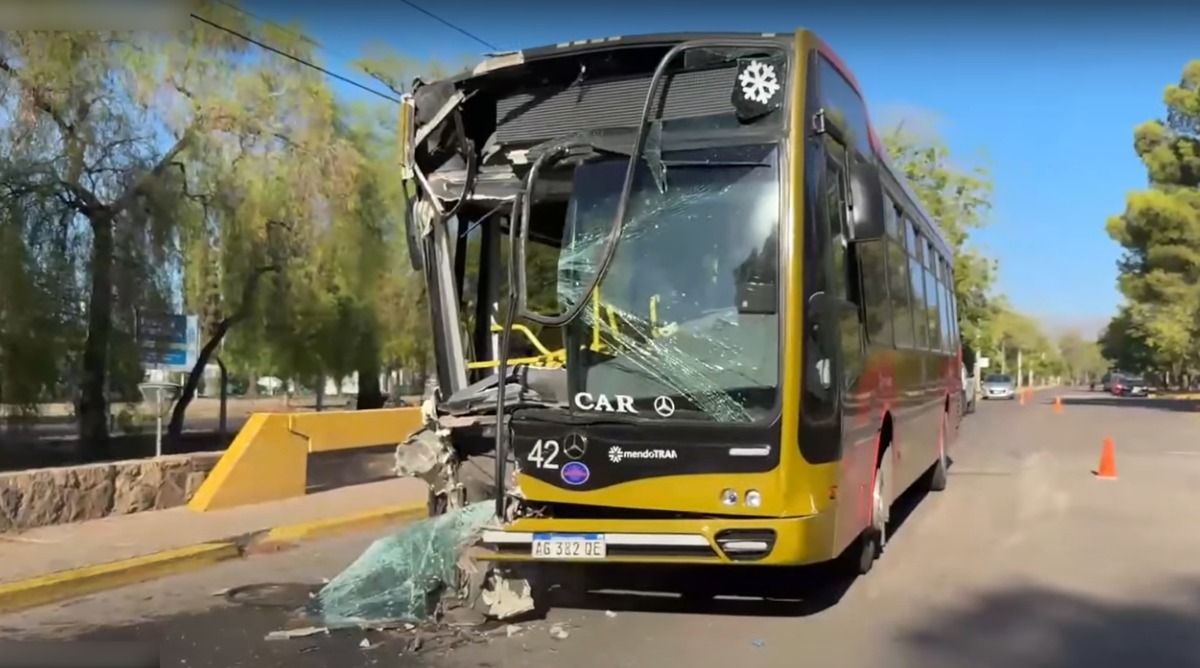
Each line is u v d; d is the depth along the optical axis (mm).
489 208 7512
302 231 23078
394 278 26953
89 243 19219
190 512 11727
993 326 74688
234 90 21688
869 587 8258
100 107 19016
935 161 49125
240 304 23078
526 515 6738
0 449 19812
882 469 9211
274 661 6344
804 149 6539
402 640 6758
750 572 8695
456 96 7426
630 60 6957
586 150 6848
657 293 6559
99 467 11211
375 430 14461
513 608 7258
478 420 7008
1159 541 10359
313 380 26938
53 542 9805
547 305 6930
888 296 9453
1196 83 53344
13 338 17672
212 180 21438
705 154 6633
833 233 7020
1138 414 40438
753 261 6441
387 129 26641
